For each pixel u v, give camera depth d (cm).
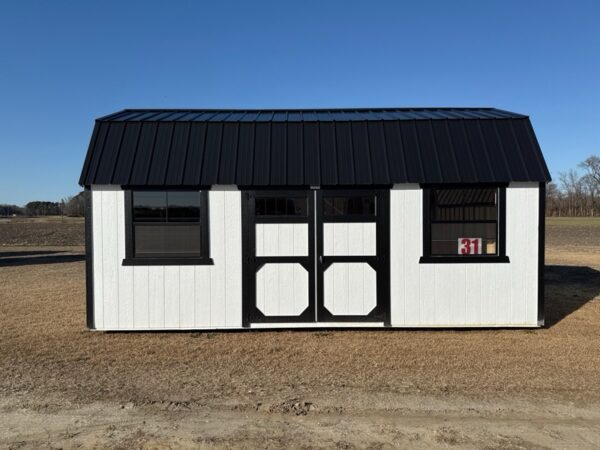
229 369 577
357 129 815
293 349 665
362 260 770
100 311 767
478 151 786
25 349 671
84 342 708
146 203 768
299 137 805
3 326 809
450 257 770
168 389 507
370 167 773
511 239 773
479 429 408
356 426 414
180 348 674
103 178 754
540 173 764
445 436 394
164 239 771
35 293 1140
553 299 1041
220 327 770
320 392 495
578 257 1966
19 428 412
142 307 767
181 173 764
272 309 771
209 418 430
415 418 430
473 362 601
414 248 771
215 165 773
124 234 764
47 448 376
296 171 769
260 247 770
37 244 3061
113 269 765
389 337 730
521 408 452
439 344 688
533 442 385
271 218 769
